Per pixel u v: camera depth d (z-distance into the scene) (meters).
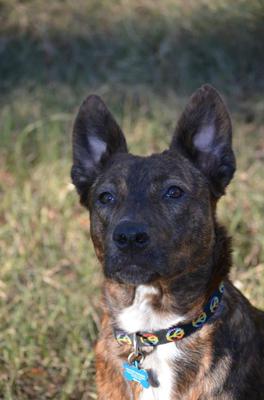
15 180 9.73
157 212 5.44
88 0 12.38
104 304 5.81
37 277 8.18
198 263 5.55
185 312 5.55
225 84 11.03
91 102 6.18
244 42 11.58
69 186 9.36
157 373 5.61
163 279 5.42
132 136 10.09
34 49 11.63
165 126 10.40
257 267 8.25
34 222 9.05
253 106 10.70
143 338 5.58
